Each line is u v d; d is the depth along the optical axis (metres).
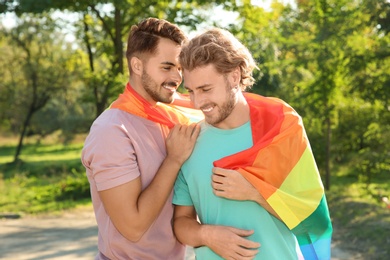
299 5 15.19
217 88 2.79
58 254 9.40
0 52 34.12
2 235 11.34
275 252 2.92
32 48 32.69
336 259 7.99
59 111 40.31
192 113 3.38
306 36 15.70
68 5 16.42
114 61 19.55
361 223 9.91
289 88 19.92
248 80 2.92
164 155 3.13
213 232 2.92
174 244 3.19
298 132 2.92
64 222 13.08
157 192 2.98
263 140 2.89
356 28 14.19
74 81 32.94
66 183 18.30
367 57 13.77
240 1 16.91
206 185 2.97
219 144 2.97
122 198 2.97
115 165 2.97
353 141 19.30
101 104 19.31
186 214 3.13
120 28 18.64
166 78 3.09
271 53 16.50
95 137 3.01
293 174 2.90
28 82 33.59
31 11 15.23
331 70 15.30
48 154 40.72
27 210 15.02
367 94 13.92
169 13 16.86
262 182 2.84
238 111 2.96
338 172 20.53
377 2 13.22
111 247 3.14
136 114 3.11
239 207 2.92
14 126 46.94
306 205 2.89
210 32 2.85
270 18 17.14
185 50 2.81
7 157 39.62
